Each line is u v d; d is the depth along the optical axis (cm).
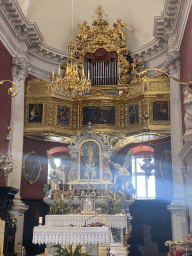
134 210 1773
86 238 916
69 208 1370
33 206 1698
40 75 1833
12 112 1491
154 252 1411
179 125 1444
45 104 1652
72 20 1966
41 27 1864
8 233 1244
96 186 1480
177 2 1390
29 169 1708
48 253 1058
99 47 1858
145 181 2192
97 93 1711
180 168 1352
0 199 1223
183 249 898
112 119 1692
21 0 1688
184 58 1355
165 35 1605
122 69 1828
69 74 1185
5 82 1434
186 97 1062
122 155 1881
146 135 1639
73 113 1725
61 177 1481
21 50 1611
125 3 1927
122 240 1207
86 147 1530
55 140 1784
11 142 1463
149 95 1617
